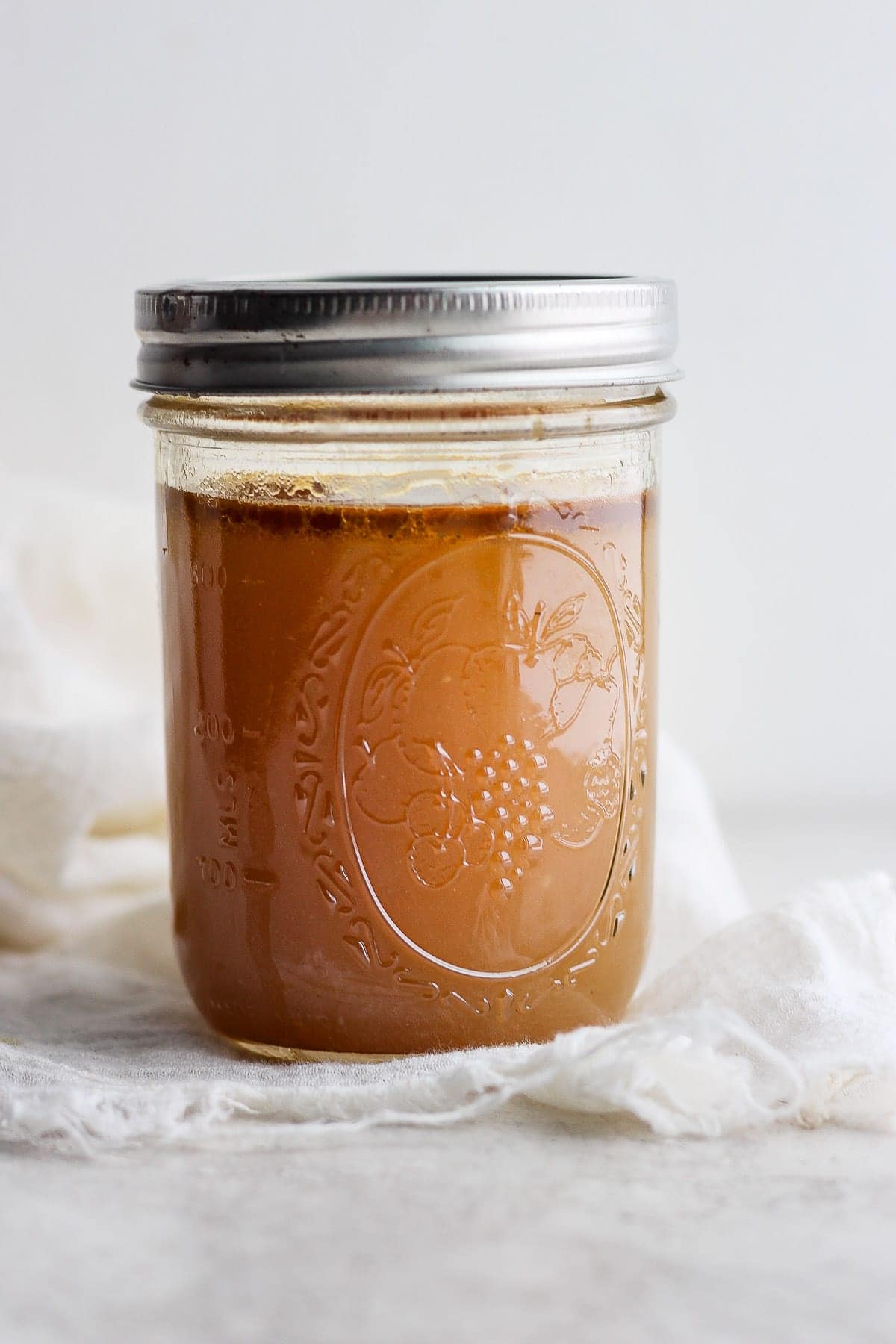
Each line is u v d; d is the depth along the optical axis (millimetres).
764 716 652
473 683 457
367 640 455
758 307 626
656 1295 399
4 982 524
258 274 594
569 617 462
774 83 615
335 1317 394
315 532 454
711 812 552
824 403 633
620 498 469
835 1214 421
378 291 439
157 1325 393
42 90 615
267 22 612
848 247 623
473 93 615
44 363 630
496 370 443
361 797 459
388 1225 418
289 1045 475
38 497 606
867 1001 471
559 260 624
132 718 549
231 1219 419
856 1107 449
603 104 616
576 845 469
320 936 464
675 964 491
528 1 610
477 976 465
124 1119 443
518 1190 428
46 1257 409
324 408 446
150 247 625
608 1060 438
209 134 618
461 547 453
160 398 476
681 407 632
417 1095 444
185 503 470
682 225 622
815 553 642
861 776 650
